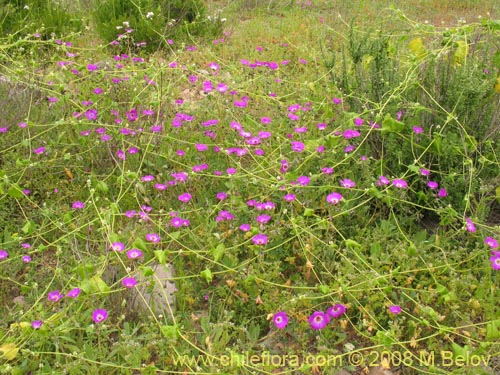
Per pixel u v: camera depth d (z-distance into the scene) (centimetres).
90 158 132
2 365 78
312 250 99
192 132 143
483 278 93
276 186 105
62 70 156
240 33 246
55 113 141
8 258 103
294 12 291
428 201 113
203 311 96
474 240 104
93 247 109
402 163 114
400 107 118
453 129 116
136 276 96
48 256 109
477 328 88
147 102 143
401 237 106
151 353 87
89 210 115
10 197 119
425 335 88
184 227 108
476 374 79
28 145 120
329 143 111
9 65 177
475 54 127
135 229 102
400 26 232
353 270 93
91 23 247
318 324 83
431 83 119
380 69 129
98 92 146
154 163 132
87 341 85
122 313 93
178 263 100
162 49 220
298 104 147
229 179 118
